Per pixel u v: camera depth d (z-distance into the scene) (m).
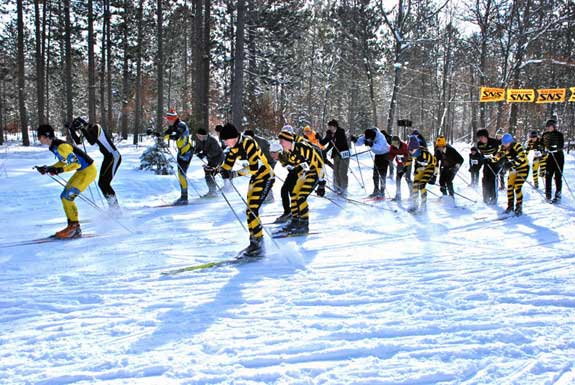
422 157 7.48
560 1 21.52
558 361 2.70
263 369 2.63
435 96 37.31
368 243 5.61
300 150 5.79
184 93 32.50
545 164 9.36
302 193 5.98
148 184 9.94
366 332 3.08
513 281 4.14
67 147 5.52
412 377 2.54
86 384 2.49
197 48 17.72
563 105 27.31
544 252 5.21
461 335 3.05
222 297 3.77
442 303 3.60
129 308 3.53
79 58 23.38
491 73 27.30
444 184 8.89
